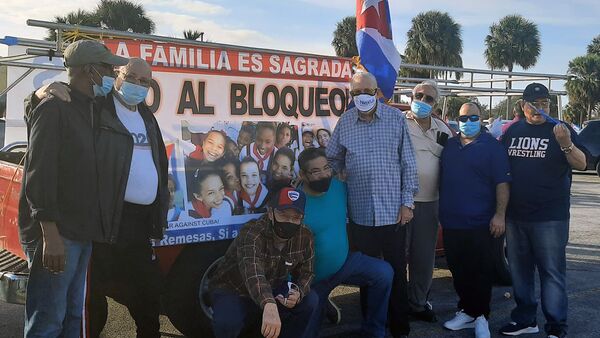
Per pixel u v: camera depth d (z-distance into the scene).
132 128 3.44
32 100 2.98
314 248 3.97
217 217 4.10
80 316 3.22
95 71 3.02
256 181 4.29
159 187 3.57
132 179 3.41
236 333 3.60
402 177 4.37
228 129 4.18
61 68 5.25
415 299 5.00
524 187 4.42
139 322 3.74
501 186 4.46
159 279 3.75
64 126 2.89
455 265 4.69
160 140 3.64
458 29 35.16
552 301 4.44
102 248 3.50
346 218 4.35
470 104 4.52
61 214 2.93
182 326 4.19
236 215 4.18
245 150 4.25
